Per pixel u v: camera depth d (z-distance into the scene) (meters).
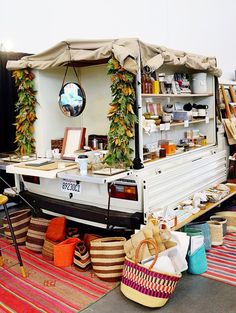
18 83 3.72
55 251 3.09
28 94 3.65
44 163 3.32
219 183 4.61
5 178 4.90
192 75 4.47
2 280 2.87
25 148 3.79
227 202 4.58
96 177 2.69
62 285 2.77
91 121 3.80
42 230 3.39
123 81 2.89
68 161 3.42
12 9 4.79
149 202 3.07
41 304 2.50
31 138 3.76
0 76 4.73
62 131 3.89
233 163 4.91
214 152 4.49
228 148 4.91
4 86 4.80
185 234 2.75
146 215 3.03
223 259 3.16
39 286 2.76
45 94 3.69
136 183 3.01
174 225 3.12
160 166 3.37
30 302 2.53
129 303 2.48
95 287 2.72
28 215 3.66
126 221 3.02
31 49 5.08
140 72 2.98
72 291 2.67
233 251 3.34
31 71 3.65
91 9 5.61
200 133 4.73
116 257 2.76
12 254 3.38
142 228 2.65
